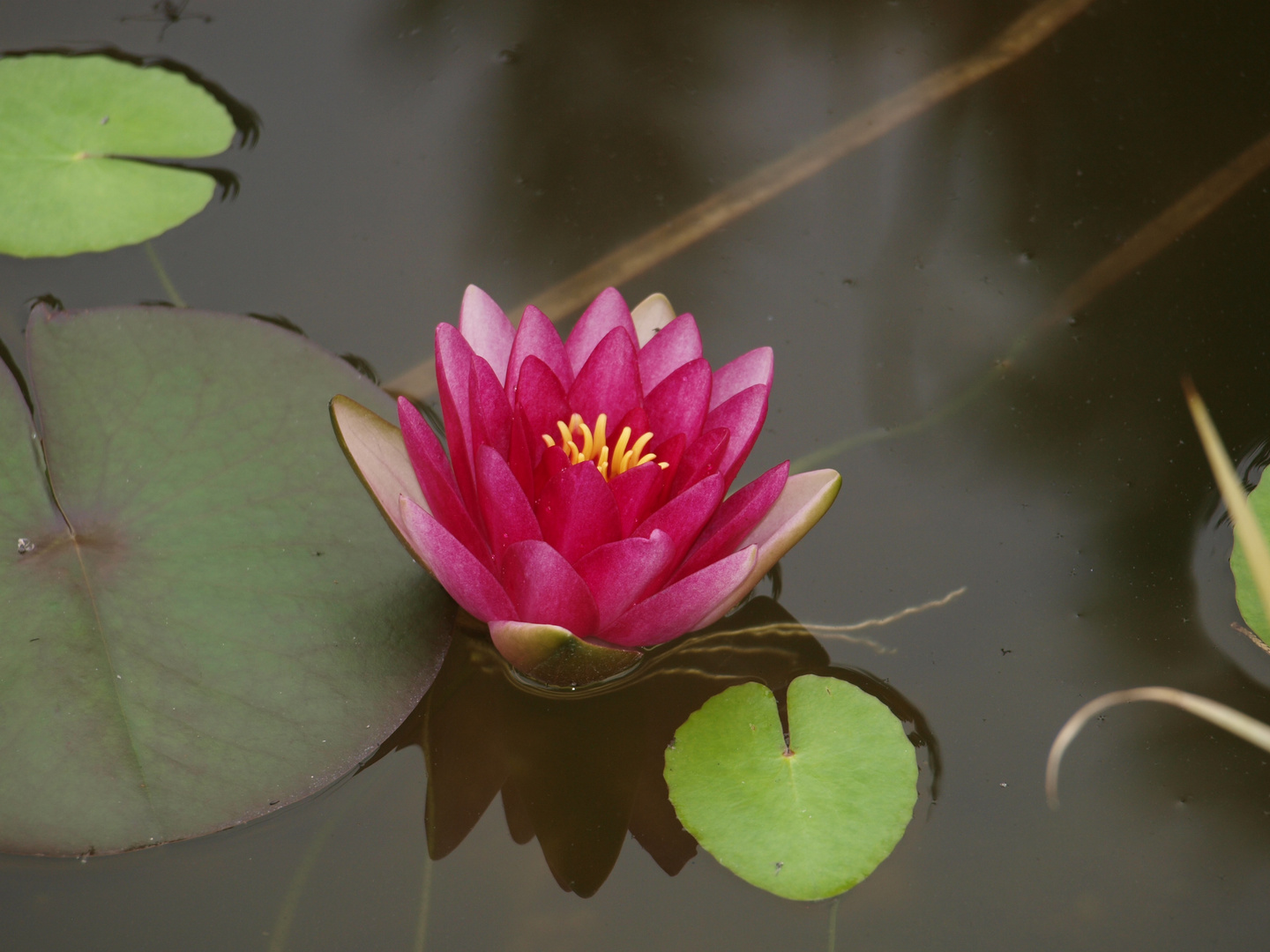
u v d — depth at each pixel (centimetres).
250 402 133
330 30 144
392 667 130
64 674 129
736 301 139
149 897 128
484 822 129
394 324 137
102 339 134
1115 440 136
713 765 129
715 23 147
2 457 131
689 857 129
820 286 139
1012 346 138
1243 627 132
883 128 144
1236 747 131
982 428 136
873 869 128
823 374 137
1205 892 129
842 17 148
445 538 128
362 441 130
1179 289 139
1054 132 144
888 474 135
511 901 128
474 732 131
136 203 138
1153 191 142
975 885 129
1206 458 136
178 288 137
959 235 141
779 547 130
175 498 131
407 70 144
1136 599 133
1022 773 130
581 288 138
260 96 142
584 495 128
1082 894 129
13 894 128
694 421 130
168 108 140
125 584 130
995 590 133
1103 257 140
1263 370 137
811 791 129
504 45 145
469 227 140
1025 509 135
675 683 132
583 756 130
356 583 131
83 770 128
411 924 128
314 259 138
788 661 132
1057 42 147
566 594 129
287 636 130
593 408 131
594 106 144
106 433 132
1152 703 131
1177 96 145
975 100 145
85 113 139
